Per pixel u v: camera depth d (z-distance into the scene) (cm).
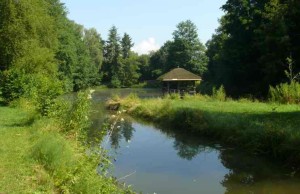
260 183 1331
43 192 888
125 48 12988
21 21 4047
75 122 1602
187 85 6044
